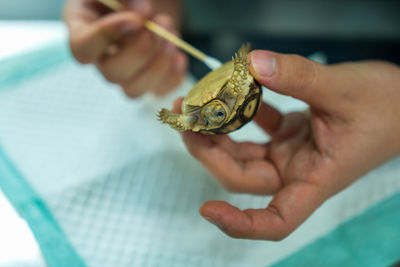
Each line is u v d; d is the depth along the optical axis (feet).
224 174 1.32
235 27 2.22
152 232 1.44
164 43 1.63
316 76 1.22
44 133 1.62
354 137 1.28
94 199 1.48
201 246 1.42
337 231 1.43
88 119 1.68
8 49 1.88
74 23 1.66
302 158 1.31
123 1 1.72
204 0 2.42
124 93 1.70
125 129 1.66
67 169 1.53
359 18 2.26
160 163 1.58
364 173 1.34
